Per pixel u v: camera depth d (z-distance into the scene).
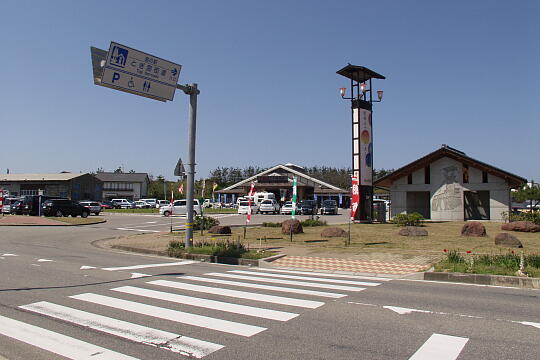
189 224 15.25
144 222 33.56
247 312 6.66
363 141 27.25
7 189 65.56
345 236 19.39
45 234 22.89
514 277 9.46
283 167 69.19
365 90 27.55
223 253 13.70
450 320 6.29
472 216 32.72
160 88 14.85
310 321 6.16
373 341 5.27
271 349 4.97
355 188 17.84
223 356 4.75
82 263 12.25
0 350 4.94
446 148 30.69
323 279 10.07
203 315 6.46
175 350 4.94
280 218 38.69
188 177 15.45
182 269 11.45
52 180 64.00
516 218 25.72
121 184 92.75
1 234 22.52
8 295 7.80
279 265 12.33
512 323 6.15
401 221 24.53
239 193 74.50
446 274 10.15
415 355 4.78
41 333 5.57
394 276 10.64
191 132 15.59
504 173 28.66
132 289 8.43
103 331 5.65
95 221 32.88
